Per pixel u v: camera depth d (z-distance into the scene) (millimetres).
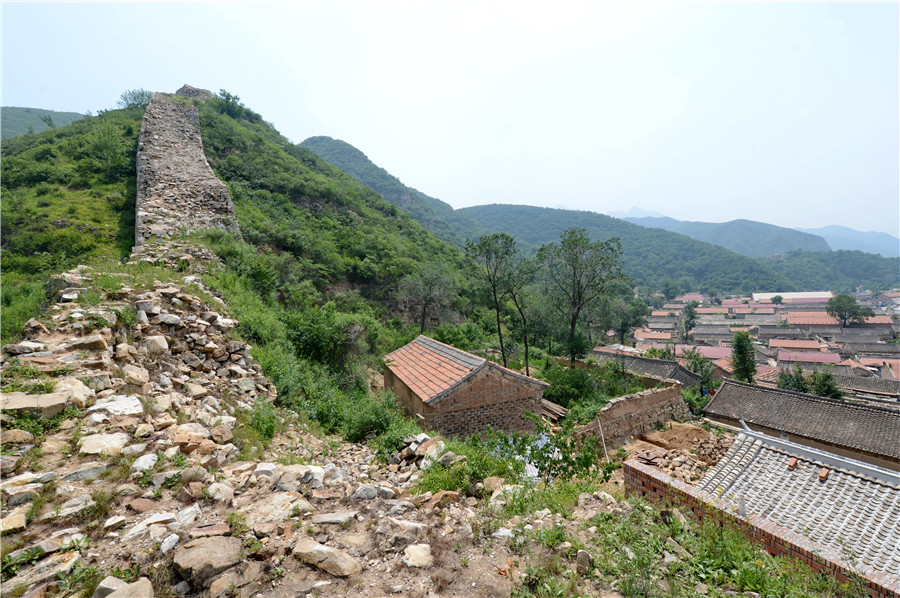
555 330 31547
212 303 11094
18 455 4492
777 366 61188
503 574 3992
